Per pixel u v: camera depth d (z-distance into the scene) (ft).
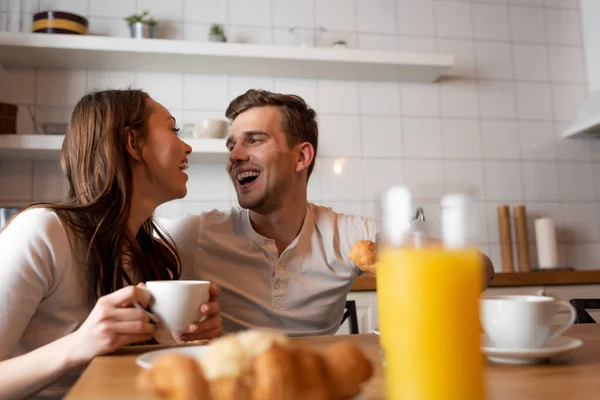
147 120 3.43
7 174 7.55
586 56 9.60
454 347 1.21
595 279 7.29
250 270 4.11
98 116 3.26
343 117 8.59
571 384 1.62
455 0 9.31
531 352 1.88
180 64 7.80
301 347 1.28
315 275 4.19
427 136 8.83
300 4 8.75
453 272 1.23
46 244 2.69
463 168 8.87
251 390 1.12
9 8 7.81
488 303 2.07
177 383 1.13
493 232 8.79
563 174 9.21
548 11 9.64
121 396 1.49
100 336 2.16
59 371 2.18
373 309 6.58
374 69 8.24
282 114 4.33
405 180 8.64
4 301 2.50
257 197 4.12
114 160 3.18
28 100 7.70
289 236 4.32
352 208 8.41
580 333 2.71
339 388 1.23
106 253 3.01
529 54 9.43
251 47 7.57
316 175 8.39
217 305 2.46
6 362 2.25
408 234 1.32
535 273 7.18
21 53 7.23
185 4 8.37
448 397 1.19
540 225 8.47
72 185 3.34
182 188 3.61
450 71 9.09
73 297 2.87
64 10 7.97
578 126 8.84
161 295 2.28
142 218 3.55
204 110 8.18
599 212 9.21
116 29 8.10
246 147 4.25
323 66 8.04
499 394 1.50
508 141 9.11
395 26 9.04
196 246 4.15
